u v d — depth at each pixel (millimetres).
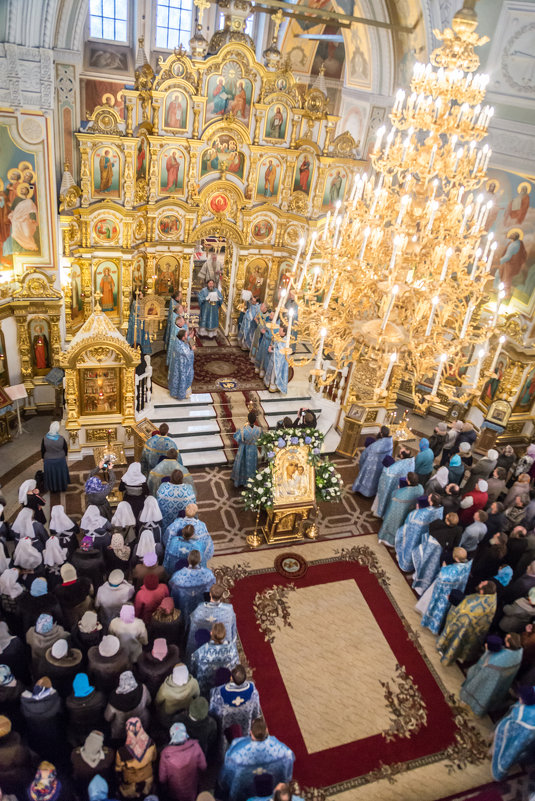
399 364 8164
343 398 16344
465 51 7180
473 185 8039
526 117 13148
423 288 7637
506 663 8625
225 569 11344
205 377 17219
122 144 15227
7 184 13695
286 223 18594
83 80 20906
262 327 16875
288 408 16500
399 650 10148
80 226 15695
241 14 15453
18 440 14836
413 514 11391
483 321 16719
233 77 16219
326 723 8797
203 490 13594
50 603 8047
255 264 19188
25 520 9477
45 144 13727
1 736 6168
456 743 8750
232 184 17547
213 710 7324
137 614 8500
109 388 13719
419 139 16828
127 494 10531
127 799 6355
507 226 15586
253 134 17234
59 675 7188
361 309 8344
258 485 11727
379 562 12039
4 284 14391
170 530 9672
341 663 9773
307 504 11781
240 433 13125
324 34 21828
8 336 14875
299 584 11242
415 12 15414
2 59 12453
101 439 14148
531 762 8234
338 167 17578
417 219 7930
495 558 10242
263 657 9695
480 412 17500
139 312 17234
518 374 16109
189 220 17641
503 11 12586
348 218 8531
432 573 10859
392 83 17922
